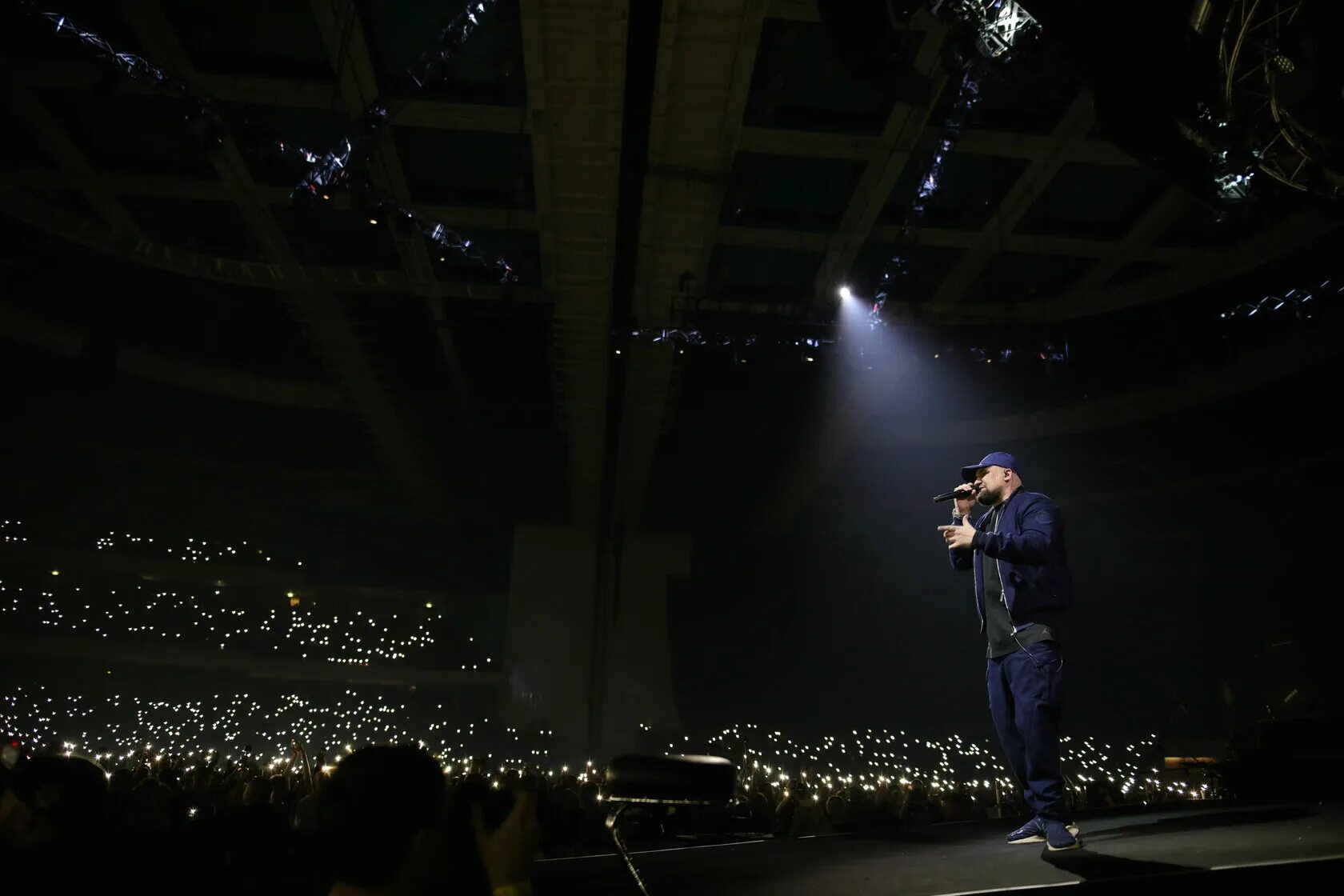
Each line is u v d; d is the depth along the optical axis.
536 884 3.02
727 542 40.47
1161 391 27.78
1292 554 33.38
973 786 16.41
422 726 34.09
